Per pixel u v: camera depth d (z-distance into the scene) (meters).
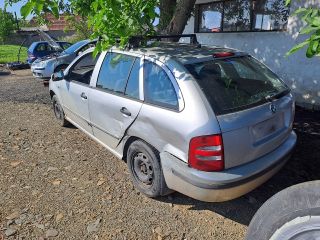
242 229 3.22
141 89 3.59
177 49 3.84
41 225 3.32
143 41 4.11
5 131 6.22
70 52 11.52
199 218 3.40
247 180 3.01
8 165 4.68
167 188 3.54
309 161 4.54
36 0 3.32
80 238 3.13
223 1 9.55
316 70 7.25
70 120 5.70
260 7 8.45
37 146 5.38
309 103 7.50
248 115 3.05
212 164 2.91
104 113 4.20
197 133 2.91
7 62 19.73
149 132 3.43
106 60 4.34
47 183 4.15
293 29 7.58
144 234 3.17
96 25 3.70
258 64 3.86
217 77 3.28
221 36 9.70
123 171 4.41
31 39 30.64
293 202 1.97
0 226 3.31
